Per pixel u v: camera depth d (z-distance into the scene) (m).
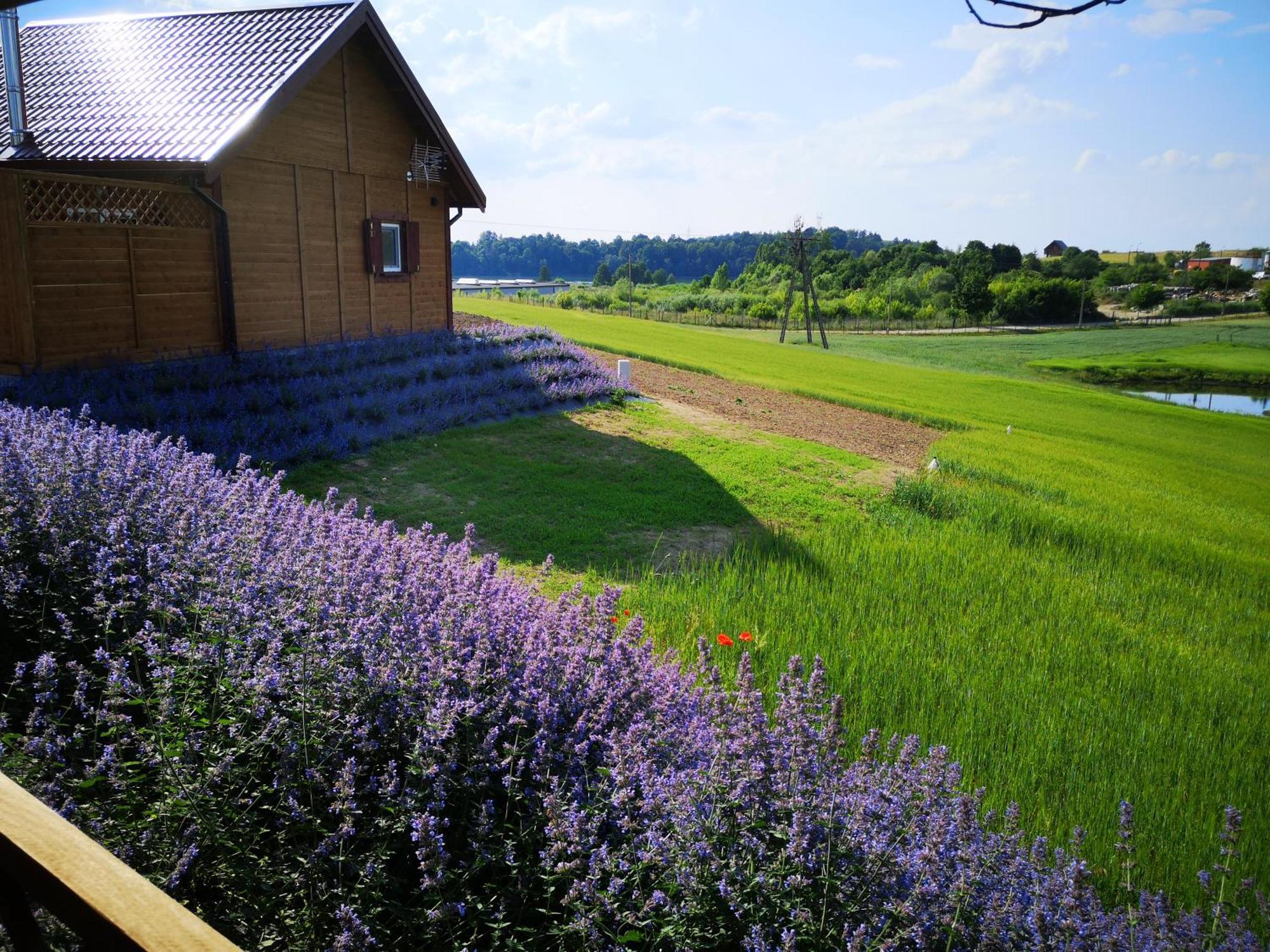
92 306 13.29
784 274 151.12
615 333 44.50
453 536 10.02
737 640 7.46
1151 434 37.19
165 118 14.91
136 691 3.69
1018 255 163.88
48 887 1.43
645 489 13.36
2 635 4.45
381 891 3.13
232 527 5.05
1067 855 4.48
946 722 6.31
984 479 18.50
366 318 19.52
